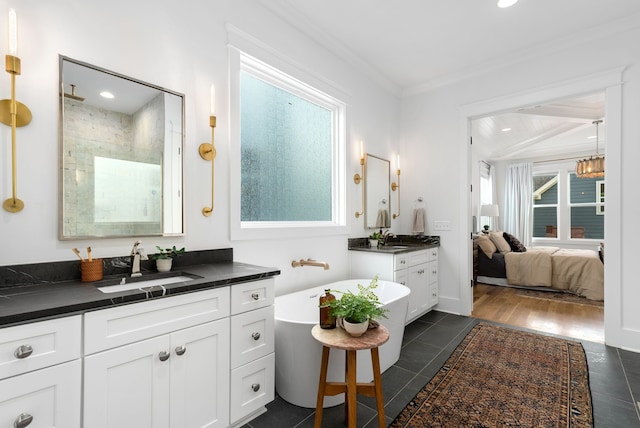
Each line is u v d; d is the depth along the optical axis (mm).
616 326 2592
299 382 1809
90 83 1514
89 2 1522
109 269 1542
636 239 2521
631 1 2346
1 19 1284
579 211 6617
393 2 2377
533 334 2887
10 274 1288
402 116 4027
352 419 1399
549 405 1771
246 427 1606
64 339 1013
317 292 2615
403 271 3041
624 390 1927
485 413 1701
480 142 5930
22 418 926
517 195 7109
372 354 1506
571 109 4223
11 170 1296
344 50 3014
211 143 1997
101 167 1543
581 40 2783
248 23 2246
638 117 2529
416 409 1741
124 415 1147
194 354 1361
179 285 1301
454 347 2594
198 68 1948
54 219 1401
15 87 1303
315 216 2988
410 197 3947
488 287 4891
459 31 2742
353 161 3279
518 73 3162
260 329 1645
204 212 1959
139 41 1694
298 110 2844
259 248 2322
